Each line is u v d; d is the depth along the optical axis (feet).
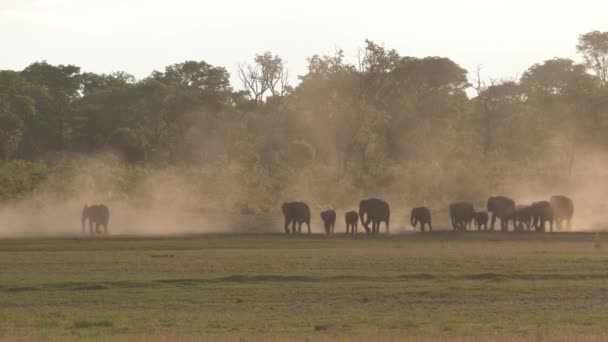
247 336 140.05
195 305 175.42
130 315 164.25
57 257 250.16
